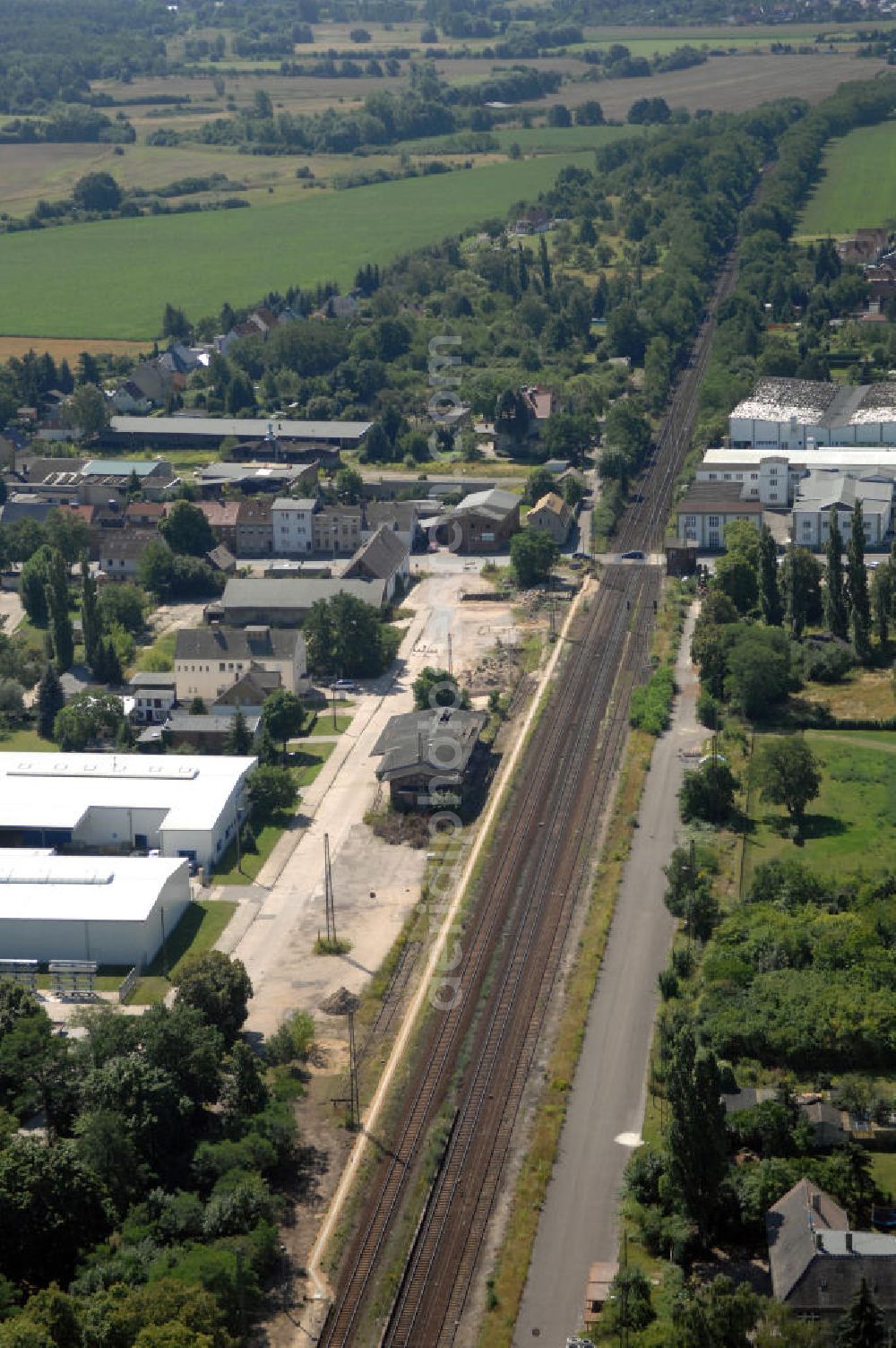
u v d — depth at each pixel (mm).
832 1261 180000
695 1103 191750
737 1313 173875
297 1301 189000
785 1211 191250
